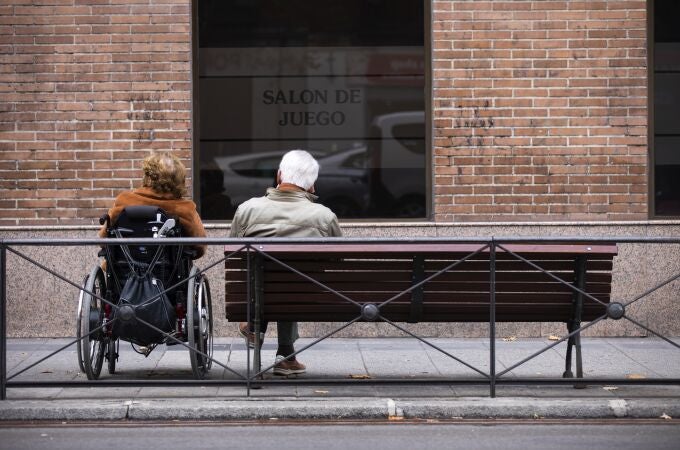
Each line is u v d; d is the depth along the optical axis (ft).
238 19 39.04
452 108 38.29
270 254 27.94
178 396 27.99
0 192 38.09
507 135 38.29
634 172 38.45
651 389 29.17
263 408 26.78
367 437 24.98
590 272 28.94
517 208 38.34
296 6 39.14
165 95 38.19
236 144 39.14
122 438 24.82
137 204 29.53
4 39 38.04
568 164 38.34
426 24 38.83
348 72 39.17
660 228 38.17
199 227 30.17
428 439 24.79
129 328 28.17
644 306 38.40
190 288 28.53
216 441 24.53
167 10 38.09
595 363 33.14
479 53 38.24
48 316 38.19
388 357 34.27
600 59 38.29
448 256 28.19
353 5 39.14
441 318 29.09
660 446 23.97
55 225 38.11
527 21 38.22
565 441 24.54
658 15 38.73
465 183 38.34
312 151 39.32
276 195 29.99
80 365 29.17
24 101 38.06
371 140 39.17
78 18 38.06
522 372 31.73
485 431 25.66
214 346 36.55
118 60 38.09
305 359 33.86
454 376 31.04
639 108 38.40
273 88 39.22
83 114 38.11
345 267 28.25
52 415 26.63
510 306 28.81
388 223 38.42
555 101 38.29
